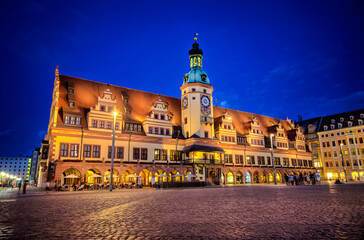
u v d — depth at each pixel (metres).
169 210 13.87
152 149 57.59
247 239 7.42
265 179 78.12
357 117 92.56
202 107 66.56
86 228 9.19
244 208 14.19
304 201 17.31
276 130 85.12
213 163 63.28
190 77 69.25
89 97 55.75
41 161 53.88
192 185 50.47
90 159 49.44
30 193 35.28
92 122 50.97
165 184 45.88
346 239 7.19
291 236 7.64
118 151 52.88
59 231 8.74
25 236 8.07
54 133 47.06
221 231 8.46
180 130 65.31
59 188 40.72
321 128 101.12
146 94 66.31
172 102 70.38
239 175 72.94
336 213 11.62
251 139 77.06
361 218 10.23
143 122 58.97
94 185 45.47
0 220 11.02
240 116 83.25
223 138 70.81
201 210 13.68
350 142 92.00
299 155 90.19
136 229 8.95
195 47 72.12
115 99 54.50
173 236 7.90
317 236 7.57
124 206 15.99
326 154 97.88
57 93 49.53
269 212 12.44
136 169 52.22
